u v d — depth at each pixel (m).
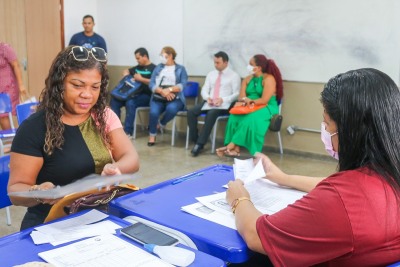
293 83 4.56
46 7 5.85
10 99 3.92
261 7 4.66
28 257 0.95
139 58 5.54
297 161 4.43
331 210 0.89
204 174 1.64
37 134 1.36
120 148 1.57
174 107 5.05
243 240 1.04
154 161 4.38
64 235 1.06
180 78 5.21
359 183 0.91
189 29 5.36
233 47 4.98
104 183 1.23
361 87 0.93
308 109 4.49
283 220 0.96
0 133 3.25
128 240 1.03
